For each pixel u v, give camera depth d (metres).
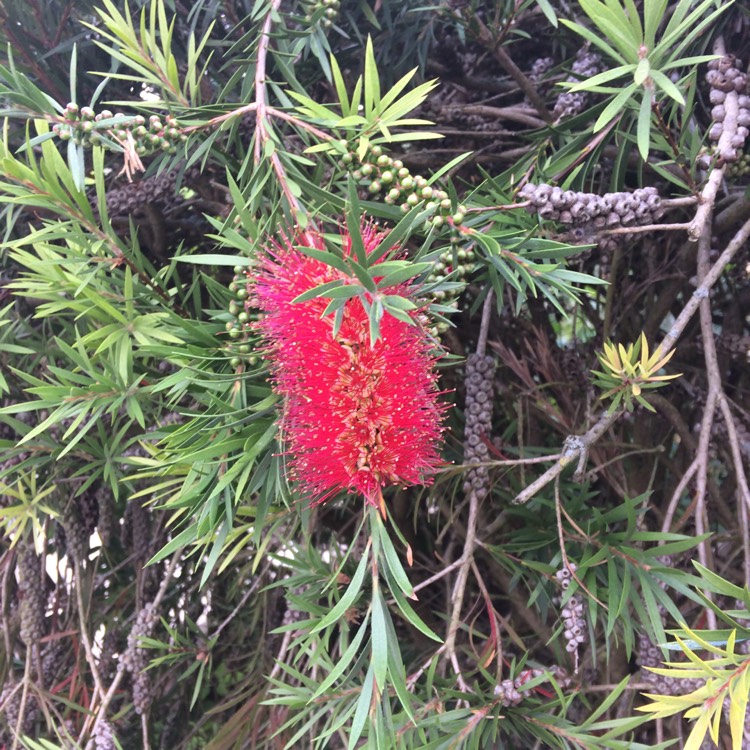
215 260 0.29
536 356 0.47
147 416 0.43
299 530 0.46
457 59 0.45
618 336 0.49
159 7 0.33
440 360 0.41
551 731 0.33
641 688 0.38
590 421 0.43
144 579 0.49
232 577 0.56
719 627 0.40
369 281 0.25
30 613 0.47
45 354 0.42
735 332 0.48
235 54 0.40
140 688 0.44
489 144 0.46
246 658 0.55
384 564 0.29
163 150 0.32
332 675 0.28
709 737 0.39
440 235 0.31
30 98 0.30
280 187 0.31
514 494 0.42
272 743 0.45
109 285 0.34
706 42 0.37
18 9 0.42
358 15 0.41
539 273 0.30
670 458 0.49
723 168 0.31
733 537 0.42
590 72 0.39
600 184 0.42
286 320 0.28
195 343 0.31
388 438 0.28
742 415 0.44
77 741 0.45
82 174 0.31
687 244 0.44
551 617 0.48
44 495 0.41
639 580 0.34
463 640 0.50
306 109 0.31
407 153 0.44
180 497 0.31
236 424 0.29
